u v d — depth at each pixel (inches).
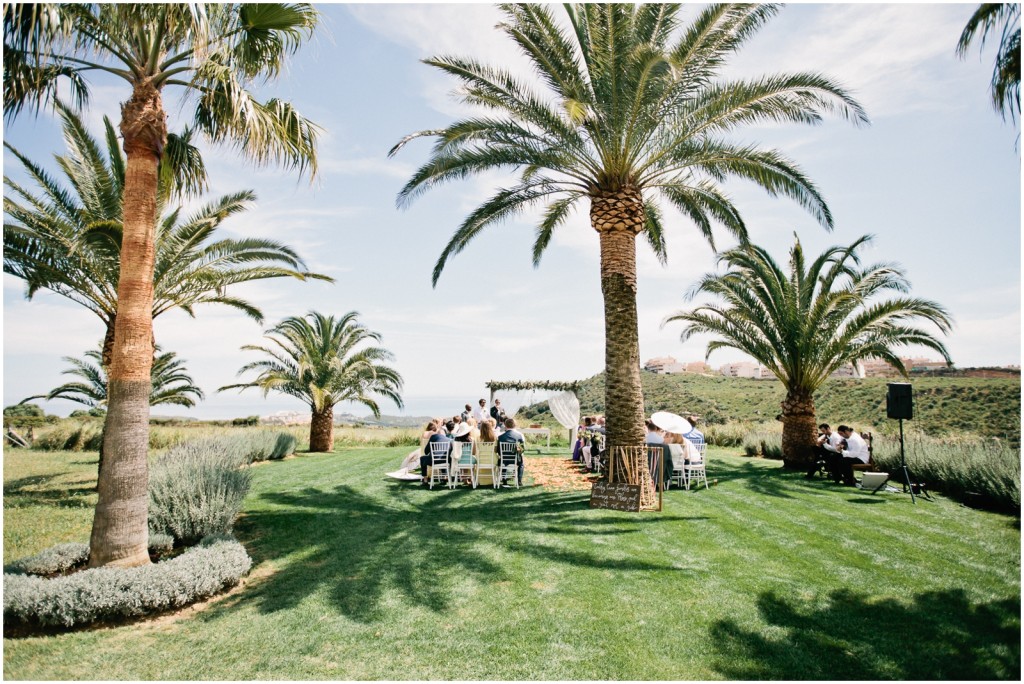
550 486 419.5
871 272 507.2
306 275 458.3
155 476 285.9
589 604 191.2
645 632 170.6
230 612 190.1
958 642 161.3
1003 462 355.3
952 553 243.8
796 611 183.6
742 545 256.8
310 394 754.2
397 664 154.0
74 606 176.1
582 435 573.9
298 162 274.4
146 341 229.9
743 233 450.6
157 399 664.4
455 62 363.9
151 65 237.0
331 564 237.1
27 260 358.9
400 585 211.5
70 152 394.6
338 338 804.6
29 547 260.8
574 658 155.9
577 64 374.0
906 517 312.8
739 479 455.2
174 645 166.1
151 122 232.4
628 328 373.7
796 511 328.8
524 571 224.4
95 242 361.4
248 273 452.1
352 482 440.5
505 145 395.2
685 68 347.9
